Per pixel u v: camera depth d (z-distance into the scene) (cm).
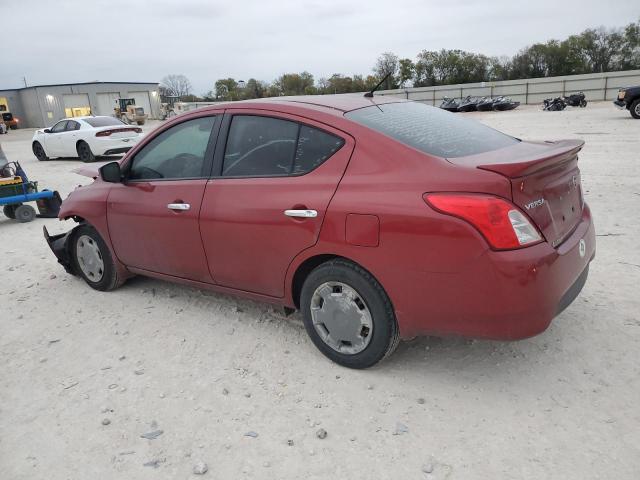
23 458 277
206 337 397
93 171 509
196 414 305
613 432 268
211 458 269
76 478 261
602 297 419
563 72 7025
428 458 259
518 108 4231
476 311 278
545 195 289
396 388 317
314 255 330
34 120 6756
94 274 502
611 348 345
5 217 932
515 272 265
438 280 283
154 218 417
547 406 292
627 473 241
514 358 341
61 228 808
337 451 268
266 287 367
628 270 471
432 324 295
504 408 293
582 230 327
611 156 1119
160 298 478
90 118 1727
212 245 384
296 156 342
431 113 385
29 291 522
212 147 387
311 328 350
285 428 288
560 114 2756
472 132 361
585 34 7012
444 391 312
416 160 297
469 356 347
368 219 299
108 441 286
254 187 356
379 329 315
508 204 268
